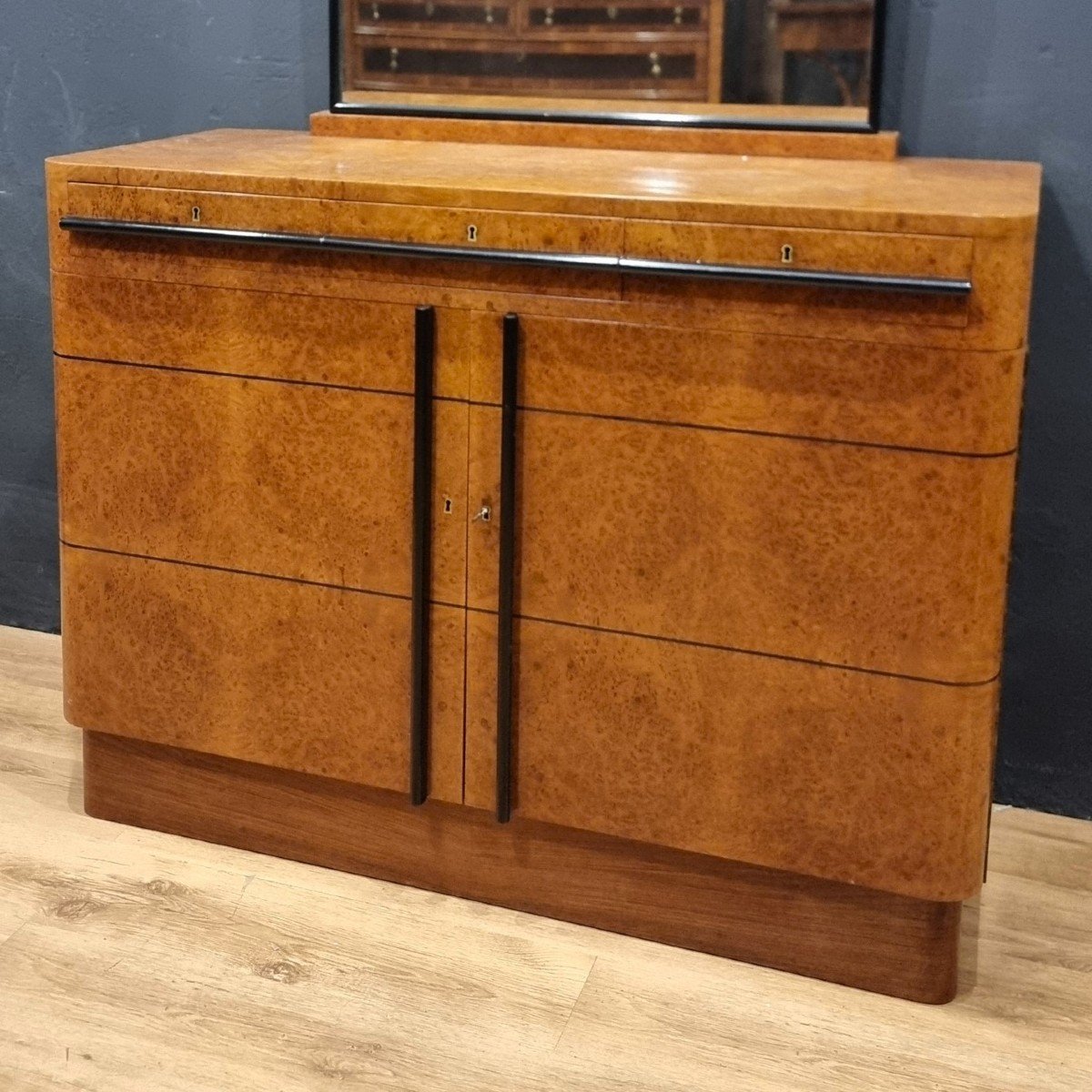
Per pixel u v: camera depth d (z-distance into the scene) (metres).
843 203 1.75
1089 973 2.02
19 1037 1.83
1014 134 2.20
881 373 1.75
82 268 2.07
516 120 2.31
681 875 2.03
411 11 2.33
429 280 1.90
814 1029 1.90
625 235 1.80
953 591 1.79
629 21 2.23
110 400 2.11
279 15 2.49
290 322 1.98
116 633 2.20
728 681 1.91
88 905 2.09
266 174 1.94
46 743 2.53
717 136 2.22
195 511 2.10
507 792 2.03
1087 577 2.31
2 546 2.93
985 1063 1.84
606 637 1.95
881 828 1.89
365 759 2.11
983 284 1.69
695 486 1.86
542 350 1.87
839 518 1.81
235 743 2.18
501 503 1.92
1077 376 2.24
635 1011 1.92
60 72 2.65
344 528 2.03
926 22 2.20
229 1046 1.83
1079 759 2.38
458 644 2.01
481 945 2.04
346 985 1.95
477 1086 1.78
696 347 1.81
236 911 2.09
